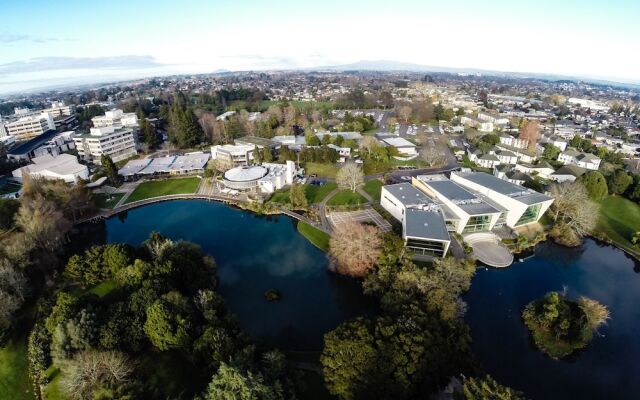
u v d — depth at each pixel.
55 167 171.38
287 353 71.38
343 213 134.25
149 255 94.69
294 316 83.81
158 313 64.69
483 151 199.75
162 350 66.06
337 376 57.56
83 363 56.41
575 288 95.75
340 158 198.12
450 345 65.69
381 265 87.94
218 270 102.94
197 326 66.94
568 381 67.88
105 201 151.38
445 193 126.69
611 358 73.62
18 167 182.25
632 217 132.50
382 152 191.62
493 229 119.62
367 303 88.25
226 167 189.00
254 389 47.38
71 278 87.56
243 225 132.00
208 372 60.47
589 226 113.75
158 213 144.25
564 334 74.56
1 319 70.12
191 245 99.75
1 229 107.62
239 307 86.94
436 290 73.00
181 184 170.88
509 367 70.50
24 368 65.25
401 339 59.81
